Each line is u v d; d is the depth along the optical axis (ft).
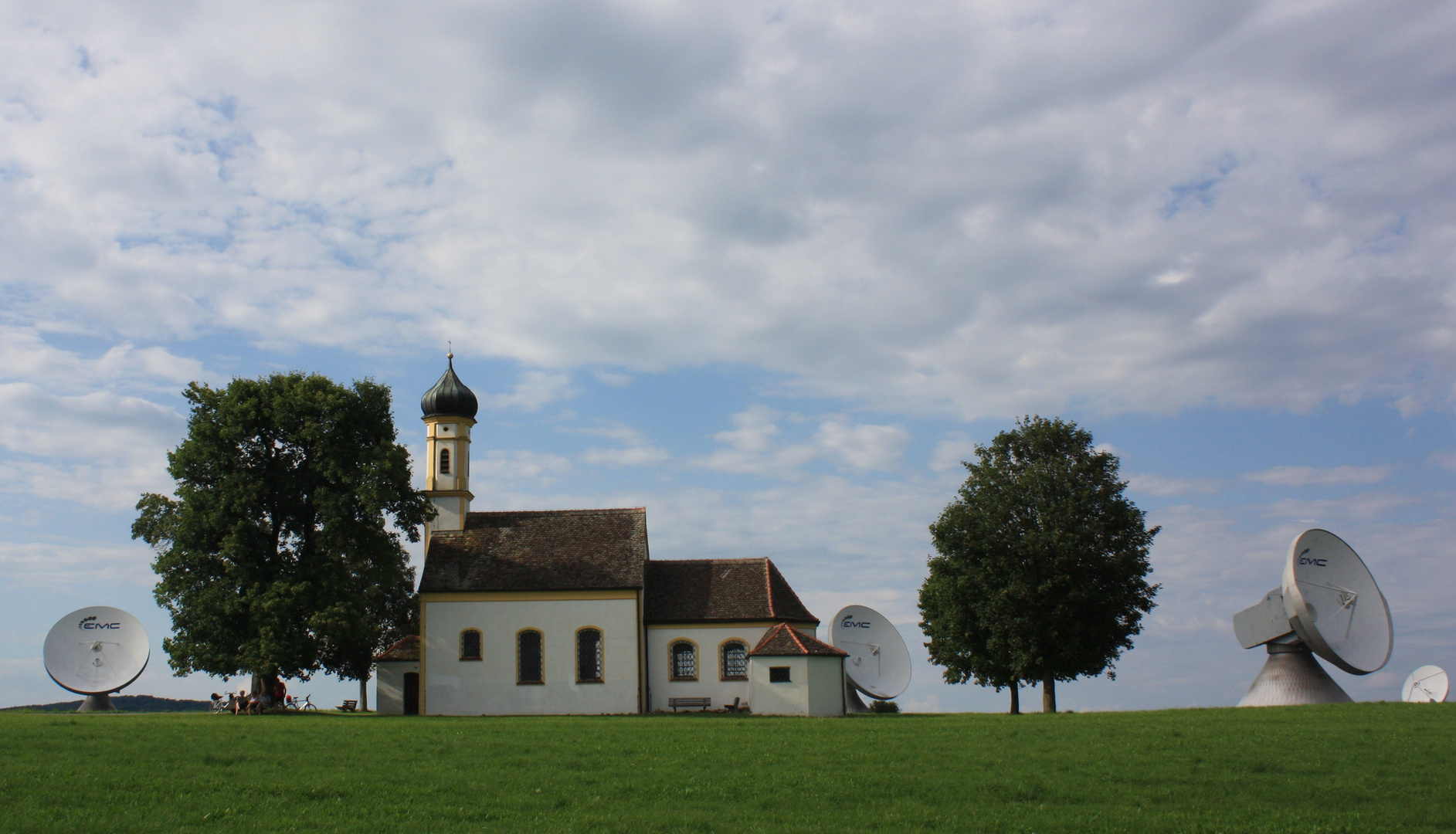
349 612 197.57
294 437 204.54
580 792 81.35
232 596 195.42
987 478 217.97
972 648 213.05
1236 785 85.81
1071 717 165.17
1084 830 68.59
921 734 128.47
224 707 209.87
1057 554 202.28
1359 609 199.62
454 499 243.81
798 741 120.57
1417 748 106.32
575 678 218.18
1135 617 207.92
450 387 248.11
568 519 239.30
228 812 71.87
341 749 107.55
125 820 68.54
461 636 220.84
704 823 69.31
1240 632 211.20
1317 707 169.48
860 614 239.91
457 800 77.56
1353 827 69.77
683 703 218.18
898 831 67.77
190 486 202.49
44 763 93.09
